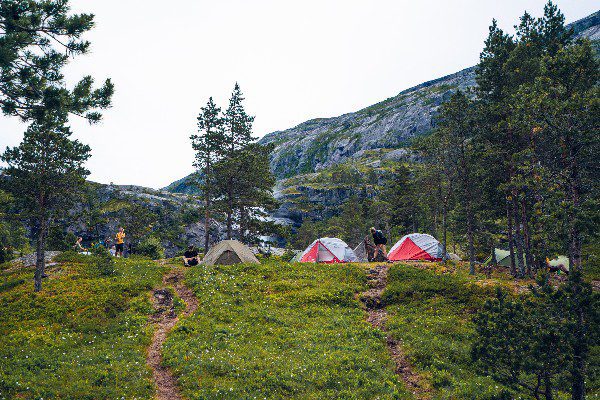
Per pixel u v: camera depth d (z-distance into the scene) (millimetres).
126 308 22047
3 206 26969
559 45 32875
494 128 28391
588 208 13344
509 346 11234
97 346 17328
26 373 13969
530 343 10891
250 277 27156
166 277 28000
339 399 13516
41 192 26016
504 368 11562
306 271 28734
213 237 98438
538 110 15984
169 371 15344
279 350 17328
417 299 23500
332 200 174000
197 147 47750
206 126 49062
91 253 35750
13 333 18656
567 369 10453
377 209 90688
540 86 17312
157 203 98062
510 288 23406
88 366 14867
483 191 32625
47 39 17422
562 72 17250
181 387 13969
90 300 22547
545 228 14891
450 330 19312
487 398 13477
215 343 17656
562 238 13773
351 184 177500
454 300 22906
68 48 17641
